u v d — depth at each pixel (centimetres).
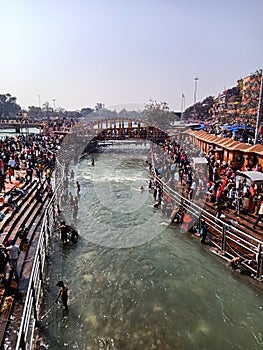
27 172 2945
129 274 1541
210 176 2558
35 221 2072
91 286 1440
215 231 1797
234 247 1576
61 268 1609
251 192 1898
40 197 2489
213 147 3306
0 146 3847
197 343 1084
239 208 1912
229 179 2267
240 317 1207
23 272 1409
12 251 1339
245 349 1055
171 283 1448
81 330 1145
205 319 1203
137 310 1262
